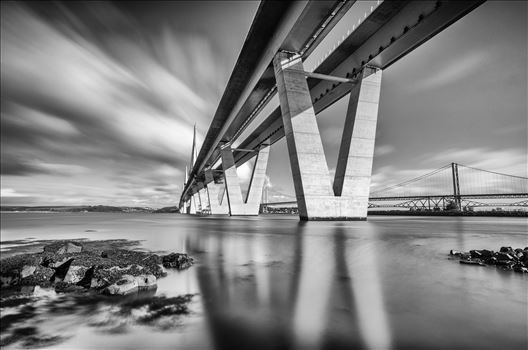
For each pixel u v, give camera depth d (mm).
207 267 6363
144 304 3814
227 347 2566
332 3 21422
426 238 12242
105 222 37781
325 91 34312
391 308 3553
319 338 2736
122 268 5391
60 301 4012
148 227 24625
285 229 18141
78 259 5809
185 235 15625
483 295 4070
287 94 25000
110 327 3070
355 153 25672
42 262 6262
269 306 3670
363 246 9781
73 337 2830
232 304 3764
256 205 57219
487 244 10148
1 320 3314
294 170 24812
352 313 3396
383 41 24953
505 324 3035
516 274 5430
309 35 24219
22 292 4441
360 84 26938
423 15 21594
